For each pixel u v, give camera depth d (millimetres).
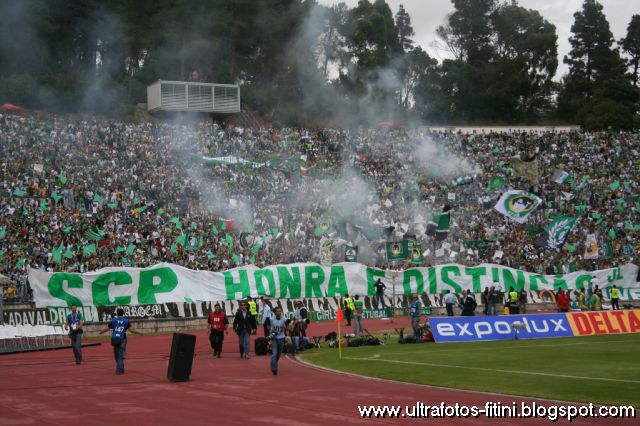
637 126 109938
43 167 61094
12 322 37406
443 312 51781
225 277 45531
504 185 71750
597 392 20312
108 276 41750
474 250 58969
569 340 35844
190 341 23375
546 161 80062
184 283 44000
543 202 68500
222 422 16438
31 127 68688
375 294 50219
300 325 32969
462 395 20250
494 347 32812
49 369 26516
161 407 18344
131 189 61469
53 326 37406
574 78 133000
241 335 30312
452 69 123625
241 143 77188
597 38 133750
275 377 24219
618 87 115000
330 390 21188
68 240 49375
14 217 51594
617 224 66625
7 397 19969
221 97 89750
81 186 58969
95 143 69312
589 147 84438
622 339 36281
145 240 51500
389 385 22250
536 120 124000
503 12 130750
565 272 58344
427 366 26266
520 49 128875
